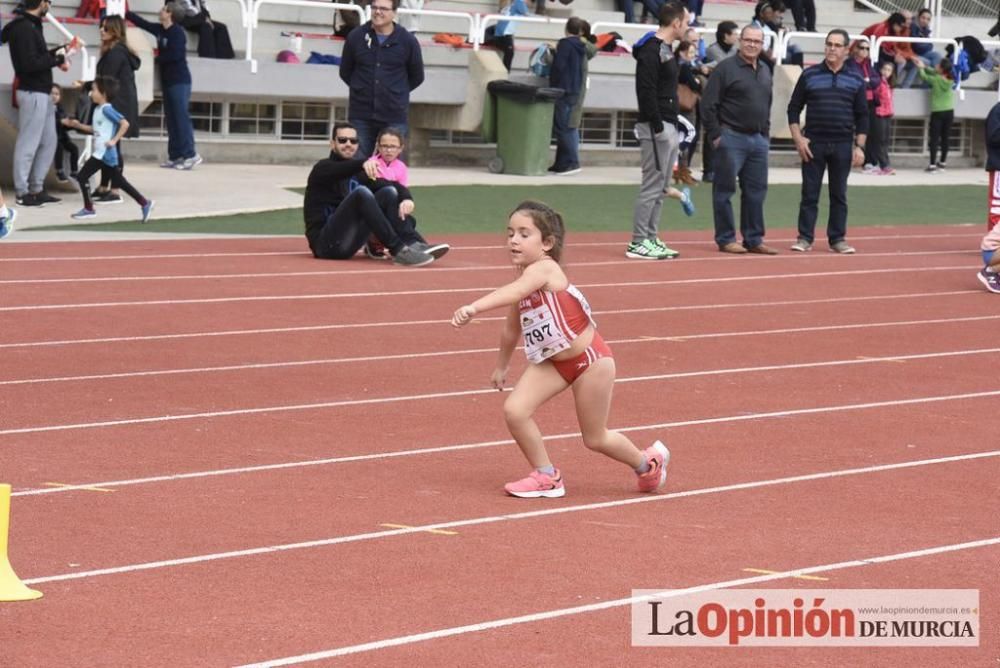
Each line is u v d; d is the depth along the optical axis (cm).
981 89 7212
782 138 6762
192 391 2181
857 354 2672
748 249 4028
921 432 2075
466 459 1844
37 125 4197
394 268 3491
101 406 2067
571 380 1677
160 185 4762
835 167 4091
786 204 5325
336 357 2467
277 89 5475
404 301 3038
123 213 4222
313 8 6028
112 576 1349
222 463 1784
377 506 1617
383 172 3572
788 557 1466
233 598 1295
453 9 6469
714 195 4012
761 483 1770
